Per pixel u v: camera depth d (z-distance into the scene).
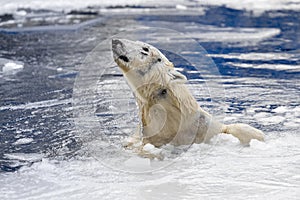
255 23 35.66
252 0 46.41
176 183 12.32
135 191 11.92
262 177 12.55
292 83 21.19
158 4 44.66
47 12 41.44
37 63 25.39
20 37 31.97
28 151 14.74
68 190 12.05
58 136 15.84
